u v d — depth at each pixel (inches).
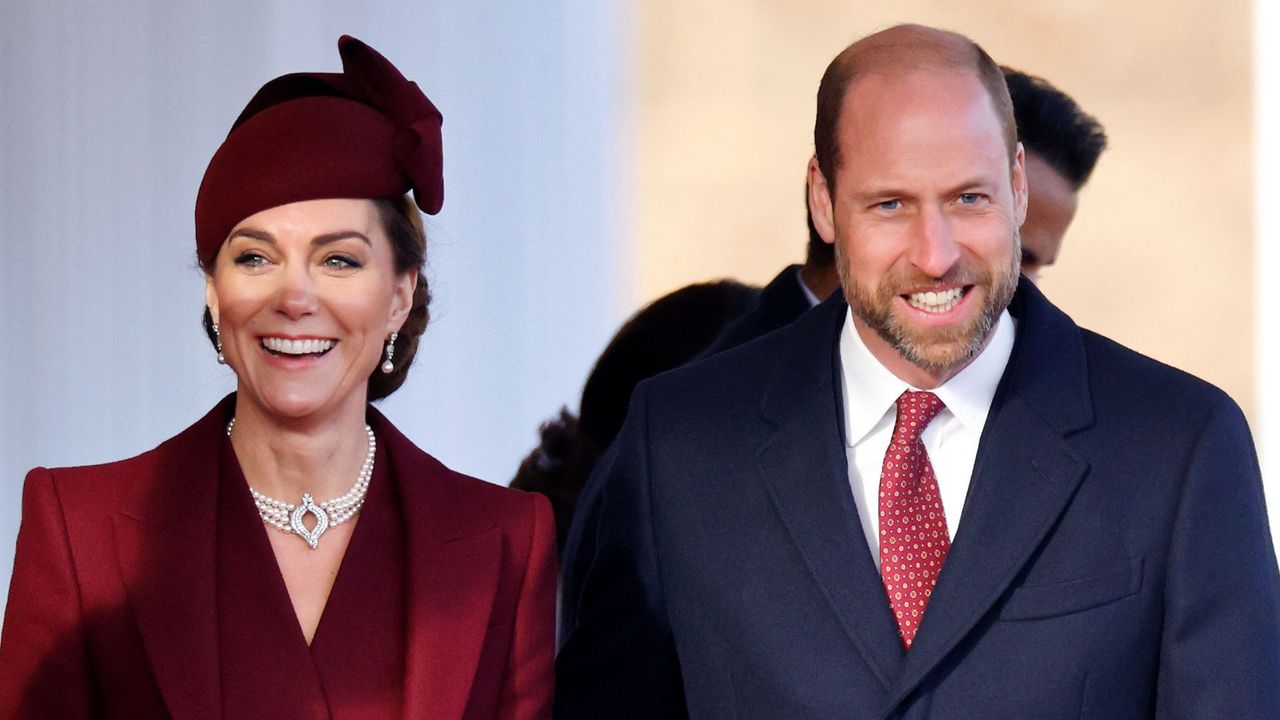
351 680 346.9
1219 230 514.9
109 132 569.3
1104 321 516.4
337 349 349.7
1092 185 515.5
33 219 570.3
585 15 548.4
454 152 552.4
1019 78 516.1
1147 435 356.5
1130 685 347.3
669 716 382.9
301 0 563.2
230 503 352.2
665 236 540.4
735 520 372.2
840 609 355.3
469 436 545.6
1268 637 345.7
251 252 344.2
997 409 363.3
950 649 344.5
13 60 570.3
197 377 569.3
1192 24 517.7
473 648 352.5
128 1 568.4
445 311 547.5
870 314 352.5
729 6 538.6
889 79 350.0
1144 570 348.5
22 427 569.9
